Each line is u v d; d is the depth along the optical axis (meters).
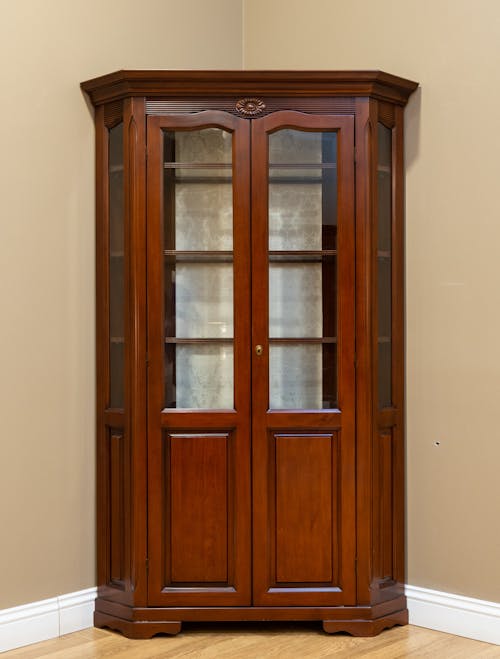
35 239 3.52
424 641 3.48
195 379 3.63
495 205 3.46
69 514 3.66
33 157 3.52
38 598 3.54
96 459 3.76
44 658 3.31
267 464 3.58
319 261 3.62
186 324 3.64
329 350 3.61
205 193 3.64
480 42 3.50
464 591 3.56
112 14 3.82
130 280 3.59
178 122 3.58
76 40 3.67
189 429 3.59
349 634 3.56
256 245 3.59
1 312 3.41
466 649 3.39
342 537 3.57
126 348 3.61
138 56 3.94
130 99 3.57
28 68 3.50
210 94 3.57
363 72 3.51
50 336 3.58
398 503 3.73
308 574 3.58
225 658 3.29
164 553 3.58
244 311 3.59
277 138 3.61
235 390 3.59
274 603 3.57
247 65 4.40
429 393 3.67
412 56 3.73
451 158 3.60
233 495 3.60
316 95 3.57
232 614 3.56
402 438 3.75
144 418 3.57
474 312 3.53
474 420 3.53
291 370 3.62
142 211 3.57
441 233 3.63
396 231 3.73
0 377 3.41
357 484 3.57
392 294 3.73
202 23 4.23
